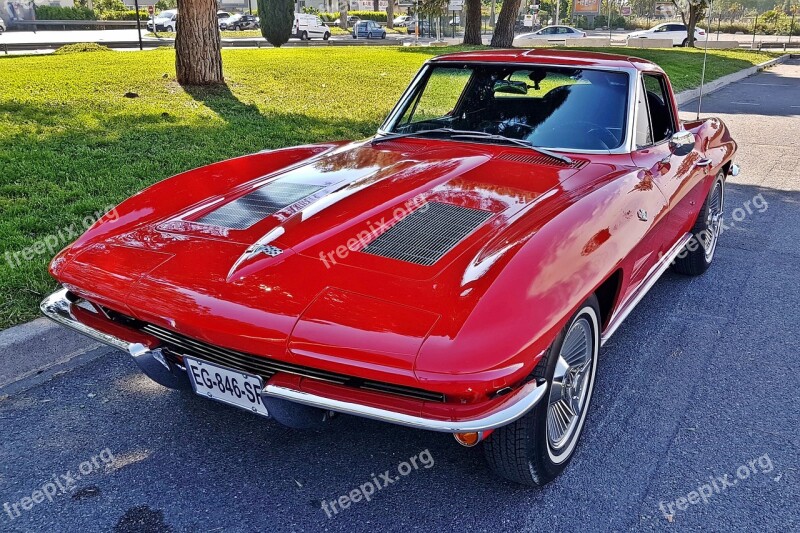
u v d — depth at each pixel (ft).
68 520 7.93
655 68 13.16
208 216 9.55
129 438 9.50
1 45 79.92
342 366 6.87
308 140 26.40
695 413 10.36
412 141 12.53
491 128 12.42
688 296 14.98
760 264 17.15
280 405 7.60
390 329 6.92
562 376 8.02
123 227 9.66
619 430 9.87
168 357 8.60
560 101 12.13
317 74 48.14
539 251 7.80
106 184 19.21
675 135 12.13
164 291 7.95
